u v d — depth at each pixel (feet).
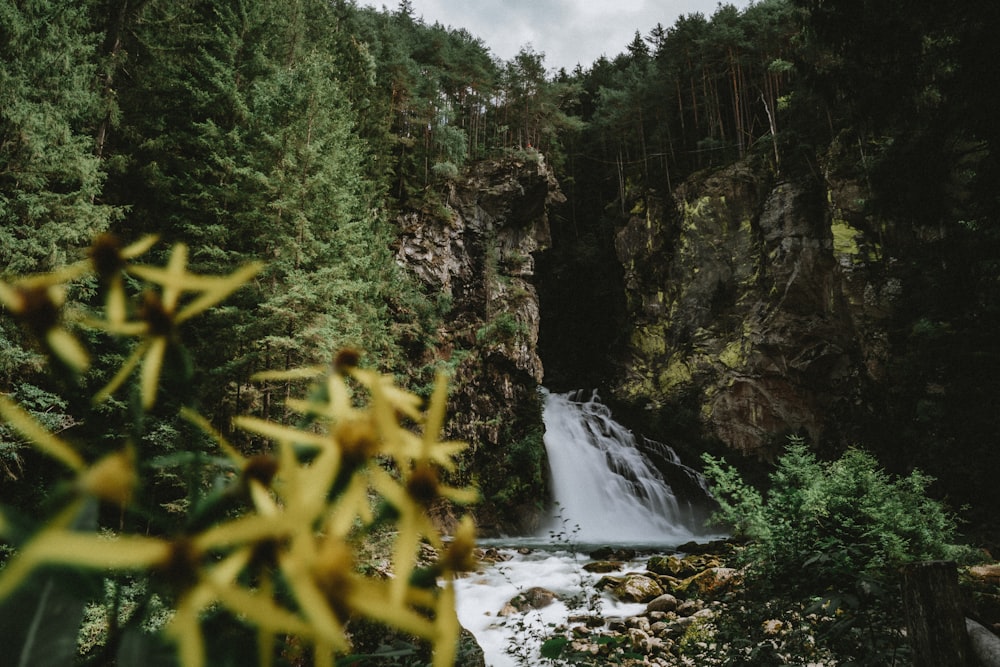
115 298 1.18
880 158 28.12
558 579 32.17
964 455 34.55
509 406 82.58
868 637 9.91
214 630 1.08
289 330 33.14
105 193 46.75
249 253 36.68
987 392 29.22
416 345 76.13
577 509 81.00
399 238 87.71
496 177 104.53
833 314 82.84
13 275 29.55
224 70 47.96
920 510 24.54
